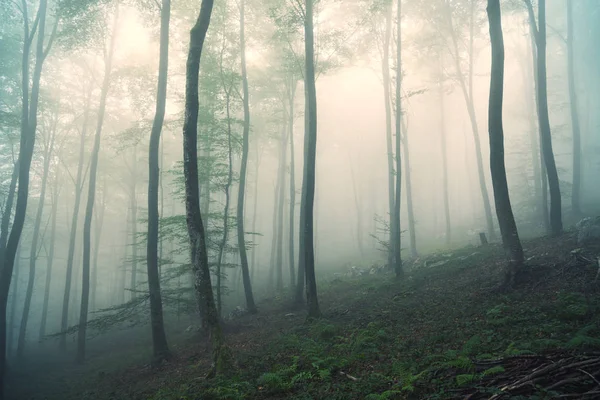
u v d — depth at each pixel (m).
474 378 5.68
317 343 10.39
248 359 10.35
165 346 14.42
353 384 6.80
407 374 6.54
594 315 7.61
